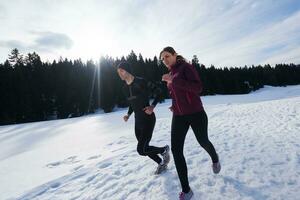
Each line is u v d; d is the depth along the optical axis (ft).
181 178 9.47
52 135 52.80
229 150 15.74
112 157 18.81
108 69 176.65
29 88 166.81
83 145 32.55
